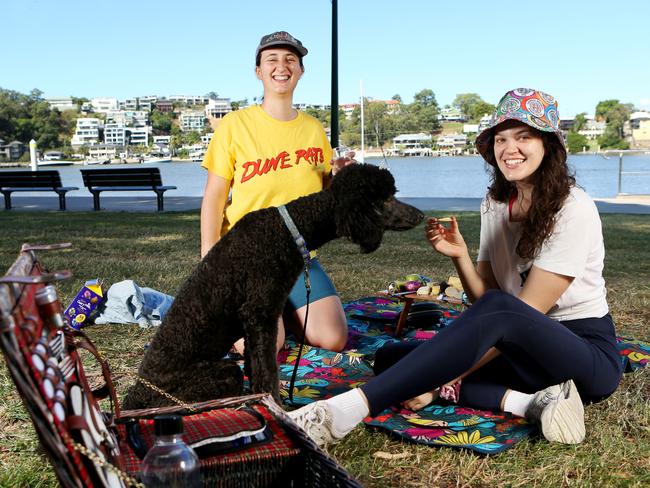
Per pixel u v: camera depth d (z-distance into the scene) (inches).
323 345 169.5
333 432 107.3
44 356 58.1
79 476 58.9
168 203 760.3
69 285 254.5
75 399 63.7
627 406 139.4
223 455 86.7
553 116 121.7
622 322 213.0
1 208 695.7
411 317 208.5
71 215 590.6
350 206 123.0
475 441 121.3
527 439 124.1
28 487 108.4
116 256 336.8
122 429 91.5
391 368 111.1
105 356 175.8
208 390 116.4
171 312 118.6
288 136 166.2
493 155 135.0
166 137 5497.1
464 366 111.1
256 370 121.6
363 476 111.6
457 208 653.3
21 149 4215.1
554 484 108.8
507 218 134.8
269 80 165.9
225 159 163.2
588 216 123.1
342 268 305.4
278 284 121.5
